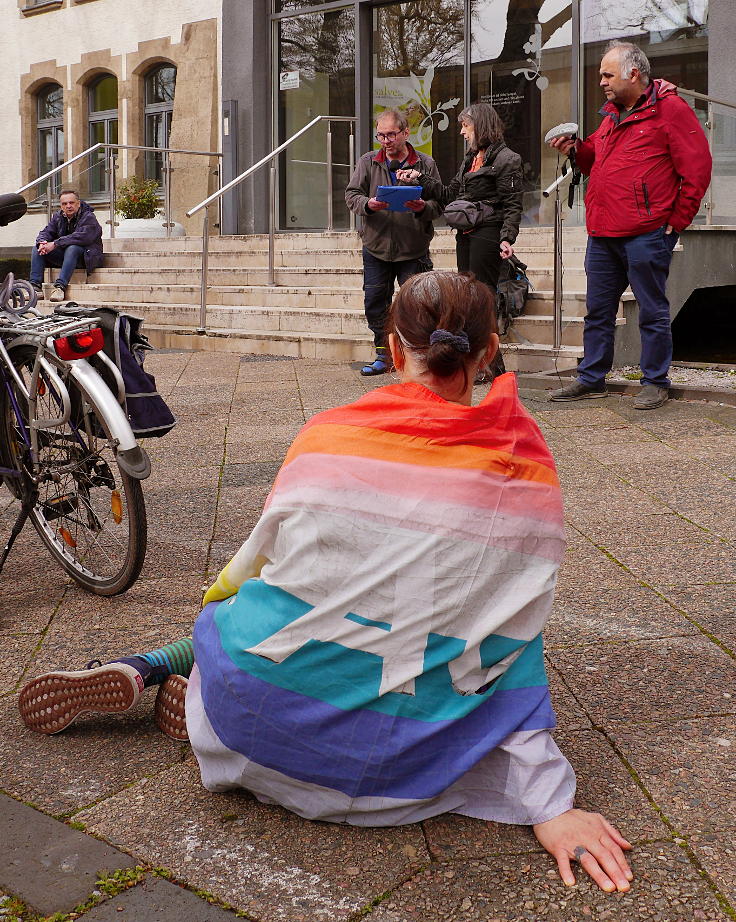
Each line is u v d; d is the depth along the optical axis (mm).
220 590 2324
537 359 7984
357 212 7680
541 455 2188
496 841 2168
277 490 2170
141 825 2273
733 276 9695
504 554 2100
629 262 6332
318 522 2072
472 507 2074
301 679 2113
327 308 10328
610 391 6949
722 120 9289
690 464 5156
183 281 12148
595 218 6410
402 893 2020
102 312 3625
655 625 3266
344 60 14336
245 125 15078
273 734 2158
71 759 2578
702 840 2156
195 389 7758
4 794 2426
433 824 2230
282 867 2109
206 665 2264
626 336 7812
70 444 3621
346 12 14219
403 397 2160
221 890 2043
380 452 2096
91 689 2596
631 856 2107
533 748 2148
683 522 4289
